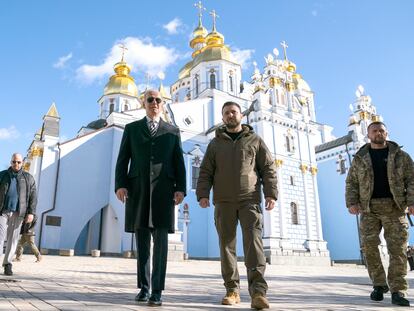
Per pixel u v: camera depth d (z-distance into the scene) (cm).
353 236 3306
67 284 643
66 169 2723
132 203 468
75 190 2714
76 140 2817
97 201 2781
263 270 432
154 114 502
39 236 2503
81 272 1016
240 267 1769
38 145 2702
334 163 3612
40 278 746
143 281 450
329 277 1162
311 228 2906
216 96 3612
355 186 555
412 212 495
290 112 3200
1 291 510
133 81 4638
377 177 526
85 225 2862
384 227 518
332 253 3428
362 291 688
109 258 2116
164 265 438
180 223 2980
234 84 3969
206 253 3052
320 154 3747
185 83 4650
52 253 2492
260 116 2980
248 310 393
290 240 2766
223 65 3938
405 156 523
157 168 469
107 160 2909
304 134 3177
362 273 1562
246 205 464
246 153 485
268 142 2928
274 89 3189
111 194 2845
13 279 684
